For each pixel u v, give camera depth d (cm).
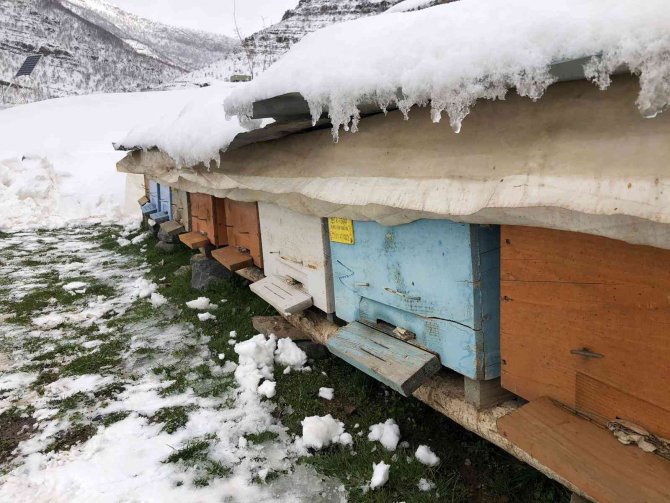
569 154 116
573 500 145
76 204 1005
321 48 171
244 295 442
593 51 91
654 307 119
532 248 149
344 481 205
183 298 455
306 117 208
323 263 265
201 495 202
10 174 1043
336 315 273
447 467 206
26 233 831
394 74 131
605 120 109
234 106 205
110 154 1190
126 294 495
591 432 134
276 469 216
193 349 350
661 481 113
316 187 213
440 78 117
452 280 178
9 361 344
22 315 437
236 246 424
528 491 189
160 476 216
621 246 125
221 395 282
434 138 157
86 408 277
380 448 220
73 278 558
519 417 146
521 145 128
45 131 1451
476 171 140
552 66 100
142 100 1836
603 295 131
